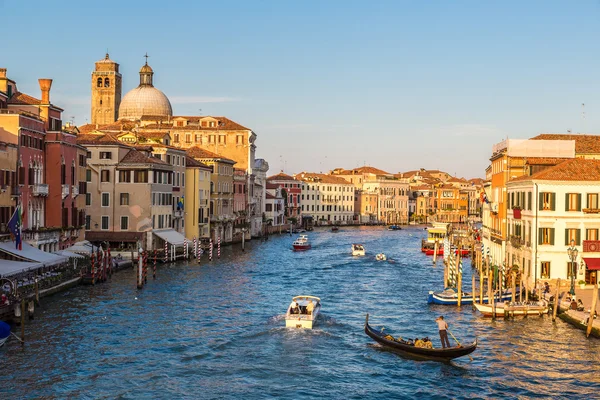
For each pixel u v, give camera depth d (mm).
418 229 191875
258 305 55562
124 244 85188
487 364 39406
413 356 40750
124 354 40312
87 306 52750
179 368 38031
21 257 53156
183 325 47594
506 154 70750
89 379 35938
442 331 41000
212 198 111812
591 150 70438
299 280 71625
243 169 136250
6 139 59375
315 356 40594
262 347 42312
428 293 60625
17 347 41031
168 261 84250
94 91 167250
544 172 59094
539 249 57750
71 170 70312
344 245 124688
